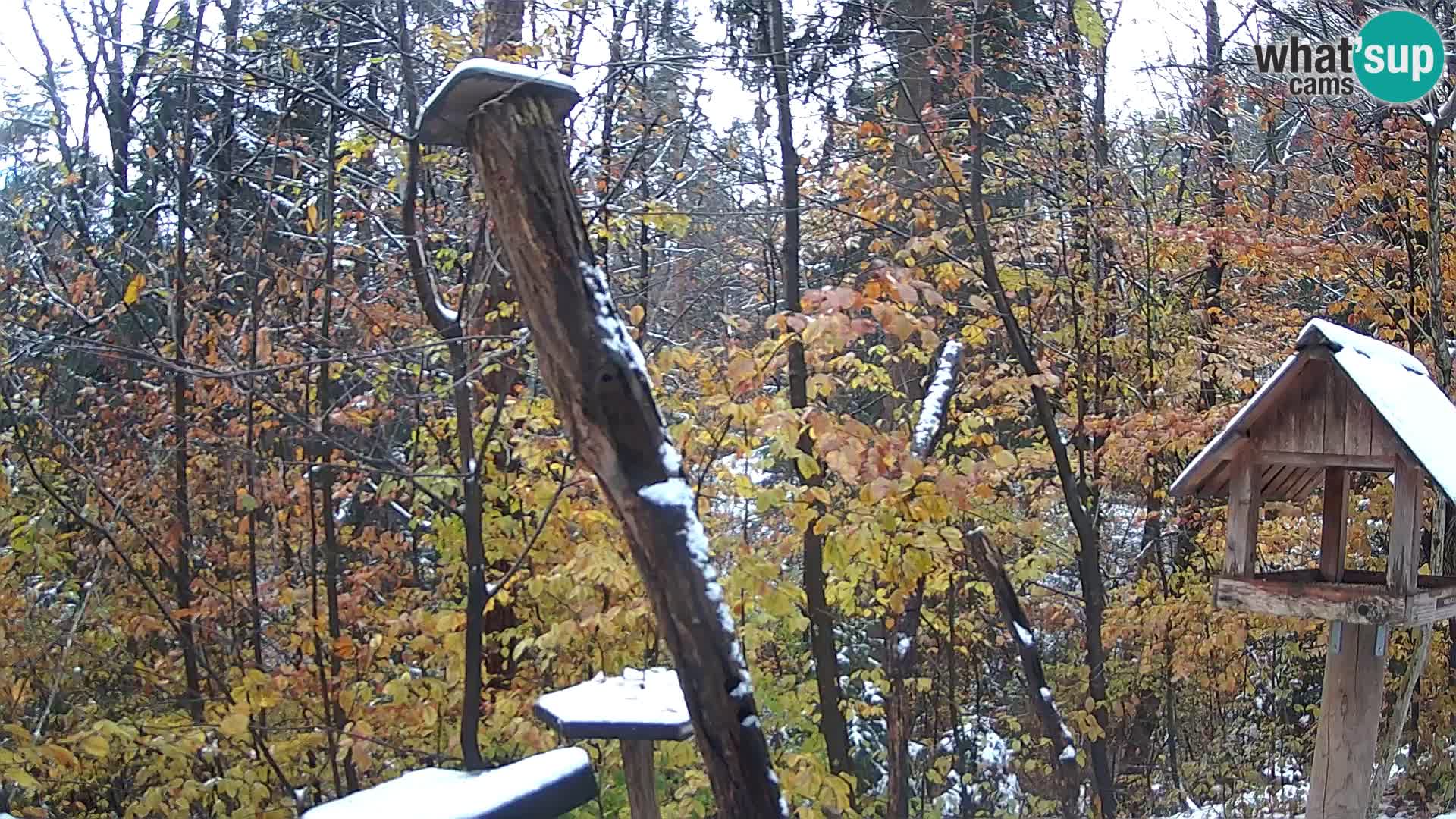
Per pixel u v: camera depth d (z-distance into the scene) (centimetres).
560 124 354
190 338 692
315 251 766
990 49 873
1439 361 761
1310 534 845
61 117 868
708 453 583
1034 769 997
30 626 667
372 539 777
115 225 817
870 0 734
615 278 941
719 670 349
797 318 477
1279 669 1008
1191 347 894
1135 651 973
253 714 600
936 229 757
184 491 684
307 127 805
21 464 694
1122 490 982
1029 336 856
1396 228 899
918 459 517
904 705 755
